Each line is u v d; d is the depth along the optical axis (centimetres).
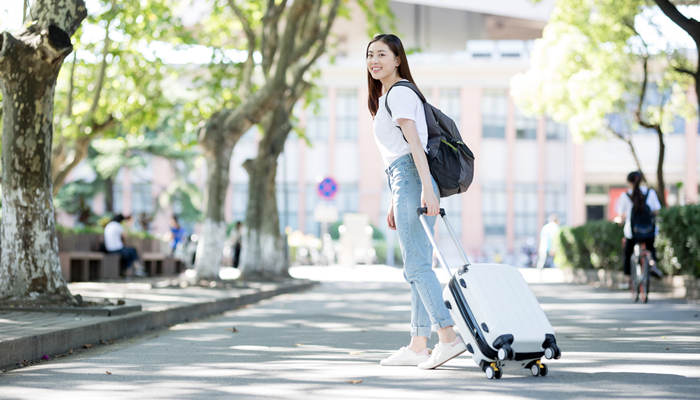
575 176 5222
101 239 2450
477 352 566
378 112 618
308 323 1138
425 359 645
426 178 592
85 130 2091
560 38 2600
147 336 952
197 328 1060
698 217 1565
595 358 696
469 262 590
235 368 651
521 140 5297
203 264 1809
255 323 1140
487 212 5281
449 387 533
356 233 4147
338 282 2622
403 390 524
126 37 1984
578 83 2592
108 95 2164
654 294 1777
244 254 2211
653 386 534
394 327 1071
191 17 2245
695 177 5141
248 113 1836
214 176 1827
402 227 611
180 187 4428
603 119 2683
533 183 5294
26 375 614
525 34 5262
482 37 5256
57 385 562
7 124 1028
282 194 5341
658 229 1780
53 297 1008
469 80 5266
